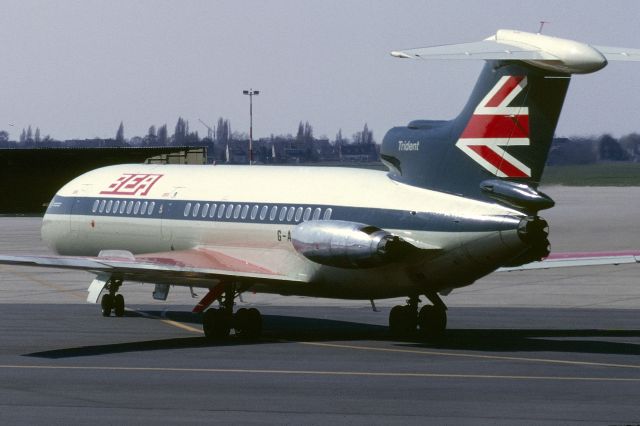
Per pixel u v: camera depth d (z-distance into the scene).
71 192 87.12
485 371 56.28
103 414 45.66
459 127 64.00
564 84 60.38
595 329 74.00
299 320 79.88
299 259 70.56
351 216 67.88
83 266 64.88
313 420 44.31
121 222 82.38
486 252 62.31
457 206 63.38
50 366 58.41
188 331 74.38
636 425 43.25
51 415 45.44
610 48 59.84
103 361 60.22
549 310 85.44
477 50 58.25
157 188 81.19
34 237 162.62
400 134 67.50
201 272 68.12
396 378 54.19
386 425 43.41
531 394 49.69
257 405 47.41
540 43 58.94
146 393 50.31
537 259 63.03
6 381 53.62
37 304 90.31
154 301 92.88
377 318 80.94
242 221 74.25
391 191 66.94
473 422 43.84
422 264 64.75
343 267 65.50
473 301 91.81
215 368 57.59
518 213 61.50
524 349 64.38
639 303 89.69
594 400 48.25
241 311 69.88
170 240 79.12
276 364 58.94
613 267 118.81
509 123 61.72
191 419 44.62
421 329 70.88
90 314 84.00
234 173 77.94
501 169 62.09
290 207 71.62
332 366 58.12
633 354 62.22
